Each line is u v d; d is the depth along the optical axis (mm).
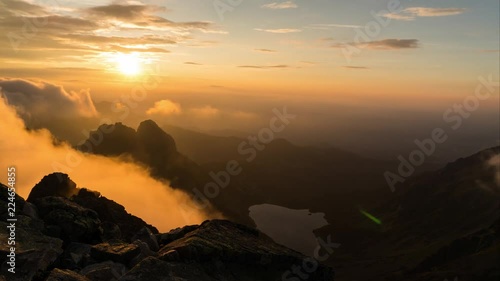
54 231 23250
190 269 21984
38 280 18250
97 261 21781
